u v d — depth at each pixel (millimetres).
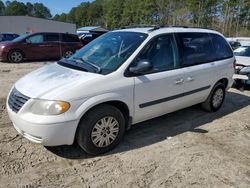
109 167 3689
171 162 3863
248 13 58906
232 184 3457
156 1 73125
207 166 3809
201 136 4762
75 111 3541
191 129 5035
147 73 4266
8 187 3221
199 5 64062
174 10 69750
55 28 49969
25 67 11672
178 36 4883
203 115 5789
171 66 4652
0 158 3773
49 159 3820
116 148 4172
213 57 5613
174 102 4781
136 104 4172
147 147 4258
